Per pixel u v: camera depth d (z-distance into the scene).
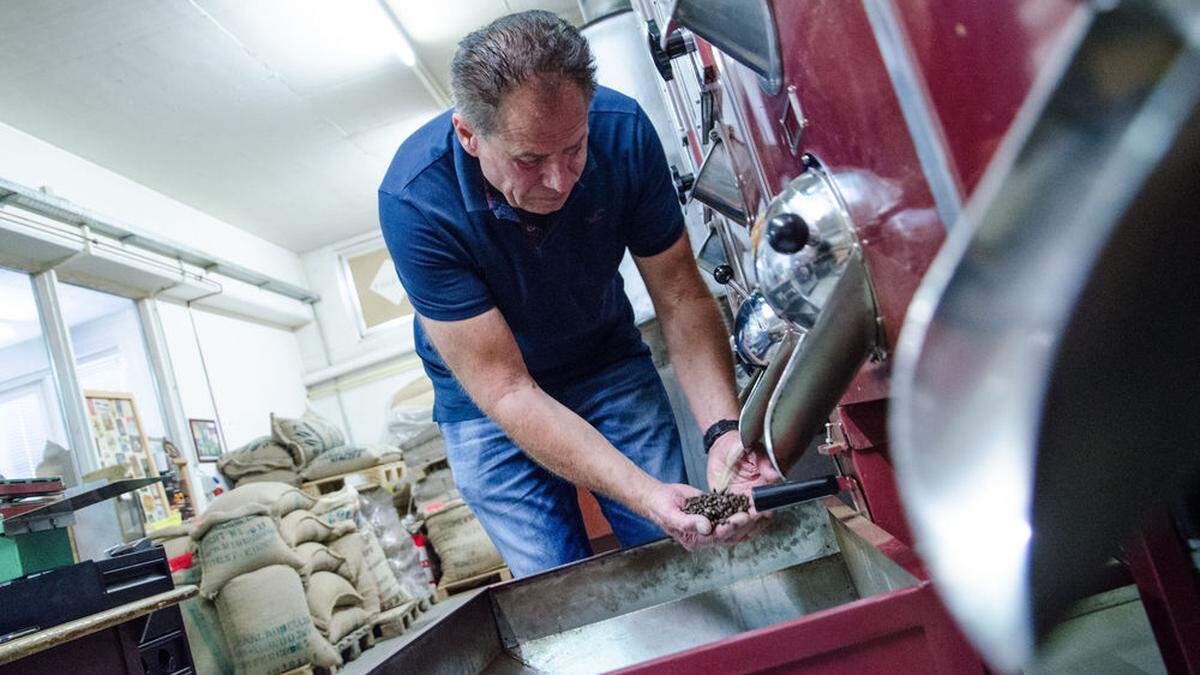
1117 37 0.24
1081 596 0.34
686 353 1.72
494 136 1.28
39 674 2.16
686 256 1.73
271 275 8.56
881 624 0.74
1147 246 0.27
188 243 7.39
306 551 4.05
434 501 5.76
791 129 0.86
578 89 1.24
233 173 7.25
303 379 9.23
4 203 5.34
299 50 5.91
